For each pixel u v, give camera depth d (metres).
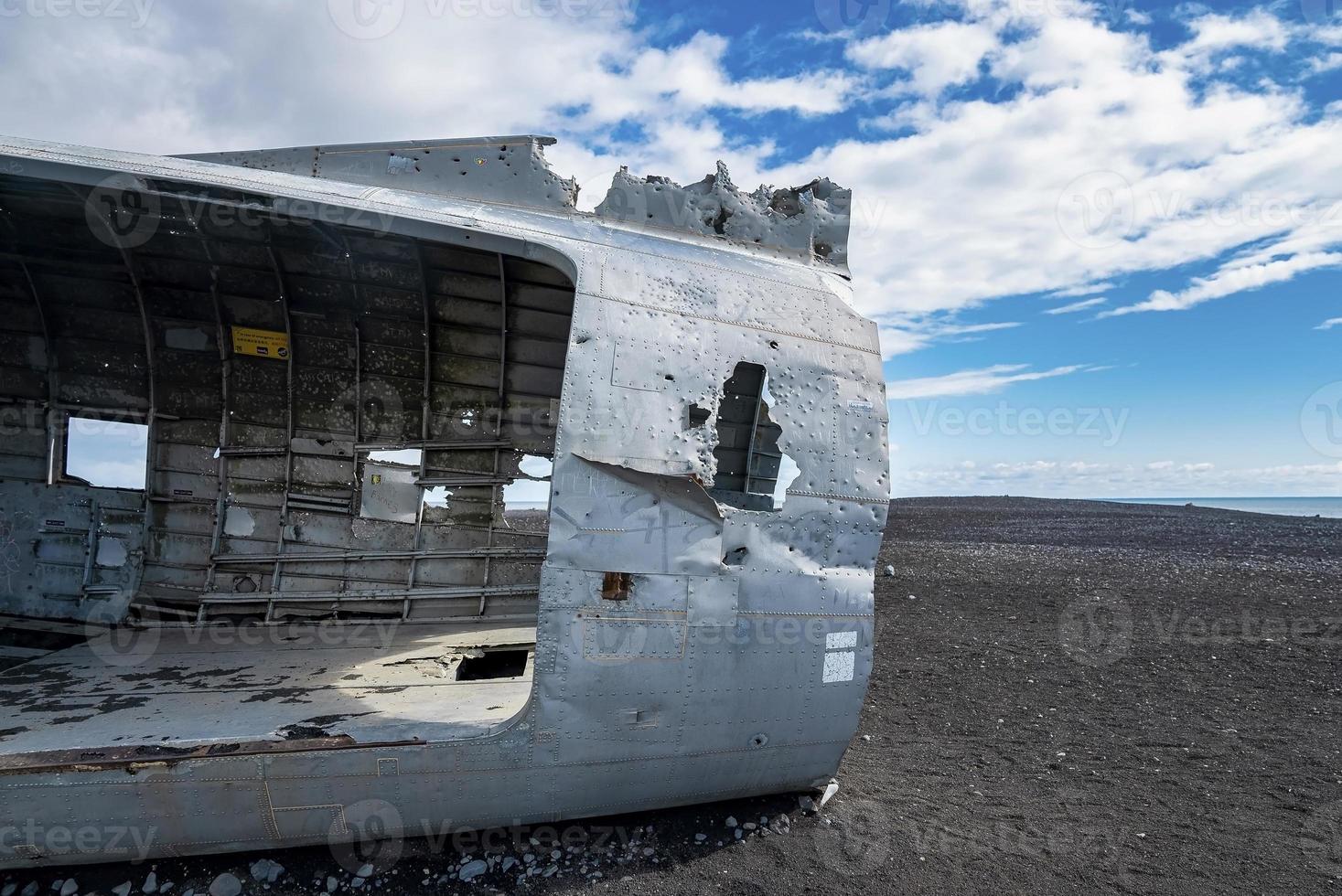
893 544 15.73
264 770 2.88
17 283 4.99
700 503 3.27
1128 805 3.93
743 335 3.54
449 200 3.79
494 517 5.88
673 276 3.58
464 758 3.00
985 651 7.27
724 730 3.29
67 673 4.24
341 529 5.74
